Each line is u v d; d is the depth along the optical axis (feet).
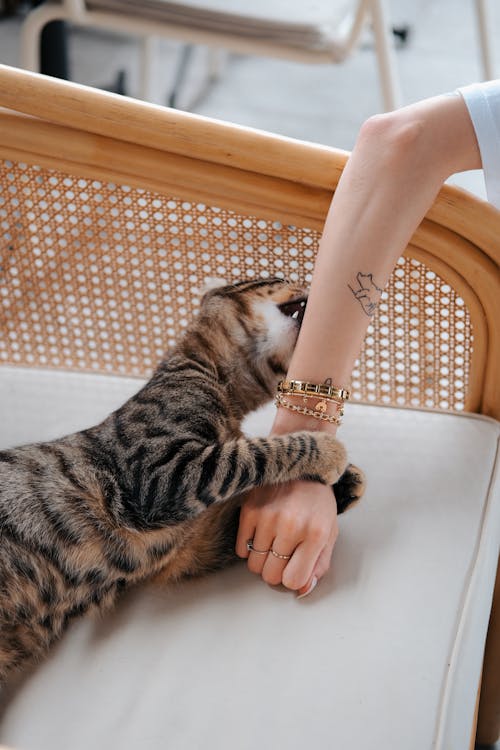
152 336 4.18
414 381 4.05
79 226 3.98
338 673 3.14
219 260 3.97
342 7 5.61
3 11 9.35
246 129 3.56
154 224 3.92
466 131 3.43
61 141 3.68
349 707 3.08
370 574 3.38
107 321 4.17
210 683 3.15
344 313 3.42
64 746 3.06
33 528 3.44
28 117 3.68
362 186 3.41
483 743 4.25
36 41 5.82
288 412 3.53
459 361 4.04
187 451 3.51
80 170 3.76
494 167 3.43
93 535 3.49
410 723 3.04
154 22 5.60
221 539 3.53
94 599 3.45
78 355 4.28
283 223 3.72
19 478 3.51
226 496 3.44
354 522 3.54
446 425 3.90
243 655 3.21
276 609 3.31
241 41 5.55
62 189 3.91
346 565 3.41
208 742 3.04
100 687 3.18
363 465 3.73
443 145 3.41
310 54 5.53
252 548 3.41
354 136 7.91
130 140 3.62
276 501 3.41
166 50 9.23
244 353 3.85
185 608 3.37
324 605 3.31
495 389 3.90
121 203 3.89
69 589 3.43
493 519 3.55
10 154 3.76
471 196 3.52
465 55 9.19
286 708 3.08
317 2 5.64
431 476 3.69
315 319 3.44
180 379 3.76
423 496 3.62
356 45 5.52
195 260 3.98
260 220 3.82
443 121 3.42
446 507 3.58
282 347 3.82
